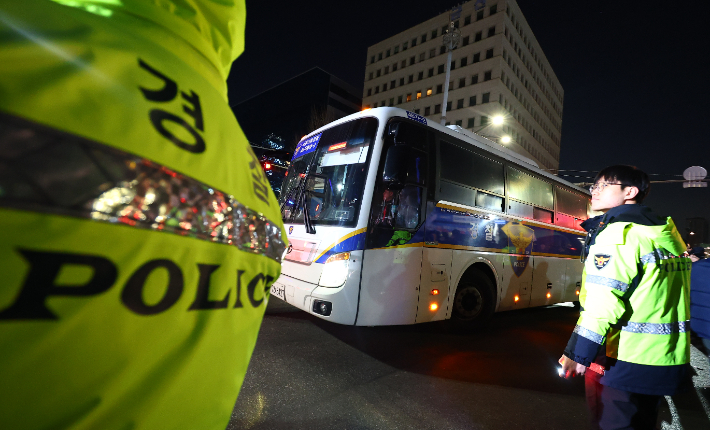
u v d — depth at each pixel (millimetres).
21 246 313
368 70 53281
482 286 4992
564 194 6887
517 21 43125
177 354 488
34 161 333
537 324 6039
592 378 1616
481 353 4172
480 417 2727
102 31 489
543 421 2750
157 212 459
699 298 2293
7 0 419
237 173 666
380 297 3729
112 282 395
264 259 739
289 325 4434
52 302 338
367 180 3822
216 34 696
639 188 1723
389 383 3162
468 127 40188
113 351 402
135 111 465
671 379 1470
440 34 44969
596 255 1541
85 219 369
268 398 2711
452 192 4602
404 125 4172
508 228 5406
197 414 544
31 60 377
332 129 4664
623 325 1524
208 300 545
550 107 58312
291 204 4879
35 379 336
